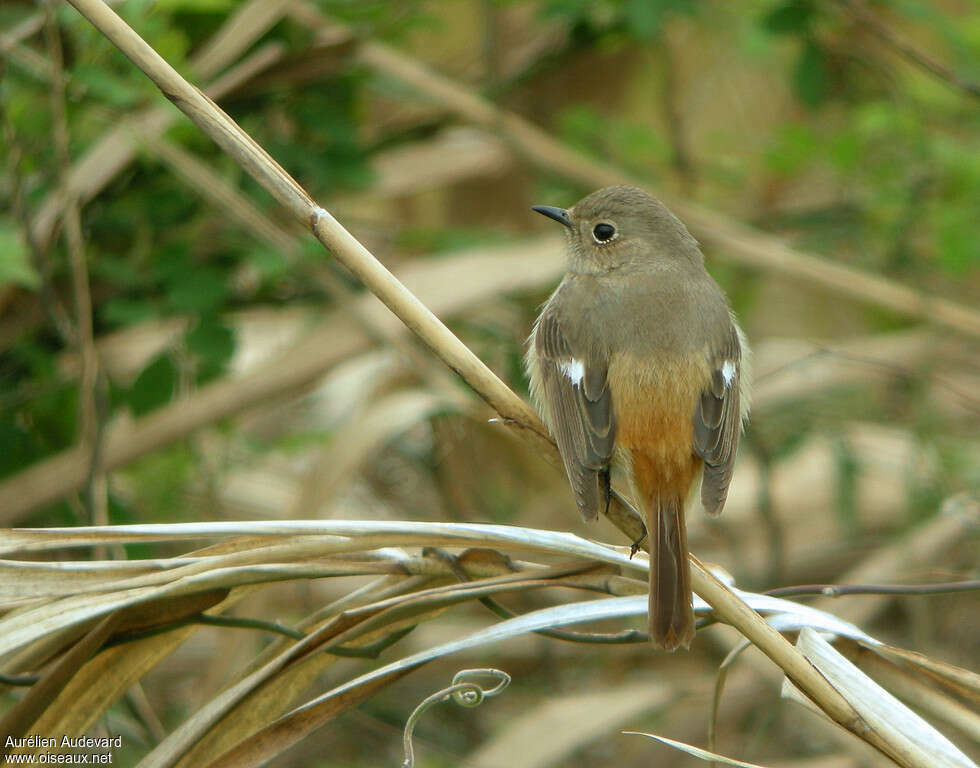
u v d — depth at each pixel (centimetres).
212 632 1198
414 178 1298
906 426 1326
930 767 559
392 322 1075
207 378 1042
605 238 866
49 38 926
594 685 1238
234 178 1098
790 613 646
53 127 998
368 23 1162
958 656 1220
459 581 657
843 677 593
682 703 1173
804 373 1295
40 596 586
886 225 1276
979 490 1176
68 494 971
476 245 1208
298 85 1139
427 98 1257
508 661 1258
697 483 760
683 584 612
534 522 1289
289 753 1168
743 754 1151
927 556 1167
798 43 1271
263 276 1084
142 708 896
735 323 852
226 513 1173
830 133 1294
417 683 1250
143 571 602
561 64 1299
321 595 1221
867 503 1316
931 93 1273
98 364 985
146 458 1134
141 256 1080
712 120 1477
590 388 758
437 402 1056
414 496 1373
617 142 1284
